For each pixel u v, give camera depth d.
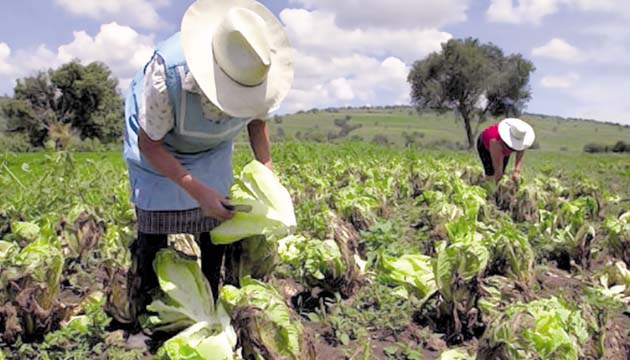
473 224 4.55
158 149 3.52
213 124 3.66
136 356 3.60
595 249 6.29
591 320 3.40
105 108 66.62
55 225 5.26
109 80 66.94
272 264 4.23
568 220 6.66
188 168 3.88
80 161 12.27
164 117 3.43
